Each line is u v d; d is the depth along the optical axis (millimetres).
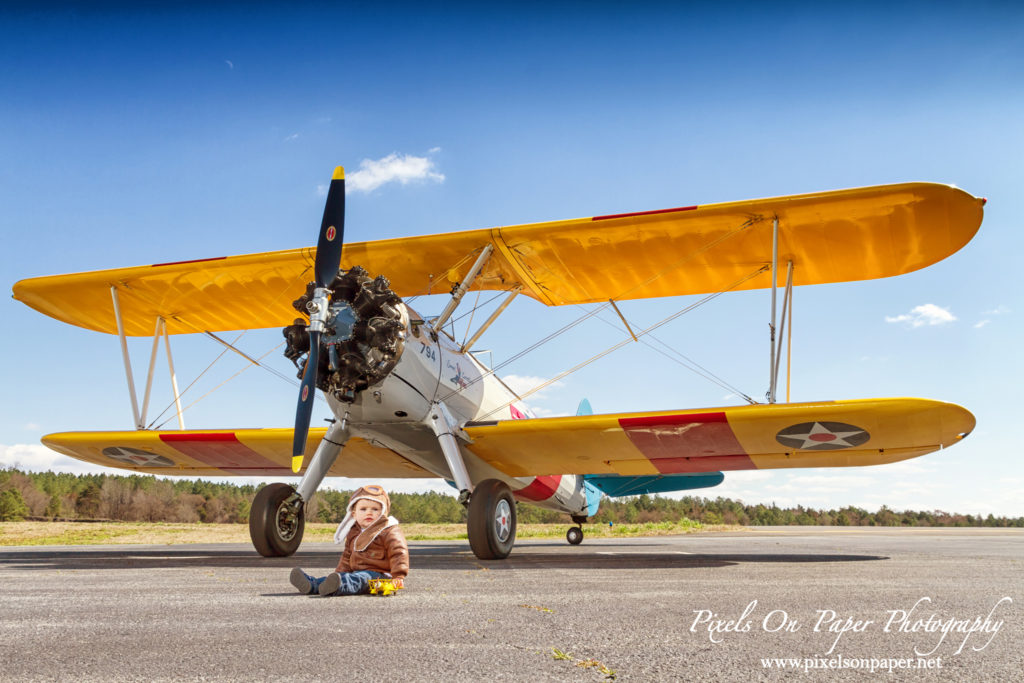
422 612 2504
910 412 5598
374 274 7660
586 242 6875
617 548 8828
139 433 7496
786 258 7184
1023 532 22141
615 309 7551
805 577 4012
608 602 2816
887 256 7043
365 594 3004
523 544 10898
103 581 3641
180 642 1922
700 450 6941
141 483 42500
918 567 4867
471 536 5602
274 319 8594
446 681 1520
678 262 7332
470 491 6012
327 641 1947
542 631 2131
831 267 7371
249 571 4328
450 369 6539
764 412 5844
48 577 3877
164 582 3580
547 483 9633
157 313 8367
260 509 5879
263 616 2387
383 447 6828
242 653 1786
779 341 6664
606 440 6656
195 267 7254
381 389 5801
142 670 1603
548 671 1617
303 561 5316
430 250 7066
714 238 6766
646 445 6797
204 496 43875
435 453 6918
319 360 5688
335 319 5645
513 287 7953
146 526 17266
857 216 6285
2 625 2195
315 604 2693
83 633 2055
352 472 8555
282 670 1609
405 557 3129
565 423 6309
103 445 7801
